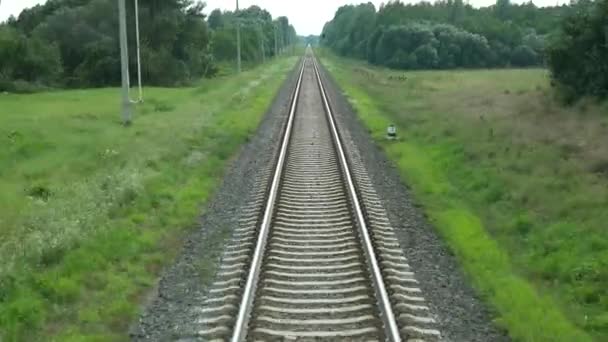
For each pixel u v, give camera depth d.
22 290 9.66
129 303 9.51
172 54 66.31
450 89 40.97
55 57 57.69
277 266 10.45
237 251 11.34
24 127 25.64
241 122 27.30
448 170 18.91
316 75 60.44
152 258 11.40
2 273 10.07
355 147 21.69
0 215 13.93
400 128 26.84
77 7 71.38
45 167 19.16
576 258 11.20
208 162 19.39
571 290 10.18
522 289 10.11
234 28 112.56
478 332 8.67
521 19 113.81
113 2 65.94
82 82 58.62
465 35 88.69
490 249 12.03
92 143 22.45
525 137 20.36
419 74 67.25
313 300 9.09
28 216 13.84
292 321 8.43
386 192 15.94
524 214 13.91
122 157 19.97
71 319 9.05
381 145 23.08
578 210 13.36
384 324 8.29
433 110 31.12
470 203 15.62
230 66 92.81
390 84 49.56
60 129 25.69
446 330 8.58
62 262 10.91
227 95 39.88
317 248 11.36
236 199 15.23
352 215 13.20
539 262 11.43
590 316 9.34
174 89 52.75
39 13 81.50
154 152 20.08
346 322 8.40
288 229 12.48
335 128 24.88
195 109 32.94
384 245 11.62
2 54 54.06
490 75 55.97
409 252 11.59
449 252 11.95
